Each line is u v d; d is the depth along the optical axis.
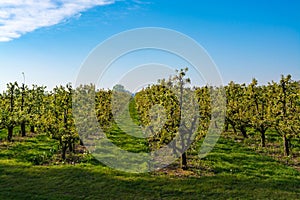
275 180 15.01
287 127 19.41
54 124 18.22
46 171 16.08
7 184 13.92
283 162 18.59
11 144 22.64
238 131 30.52
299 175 15.93
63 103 19.19
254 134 28.97
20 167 16.61
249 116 24.61
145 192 13.37
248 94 25.64
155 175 15.86
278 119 20.55
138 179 15.14
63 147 18.67
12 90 26.62
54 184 14.12
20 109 26.58
